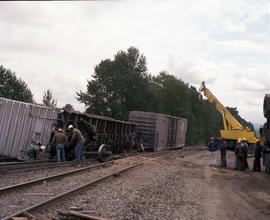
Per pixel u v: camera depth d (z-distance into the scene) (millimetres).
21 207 5605
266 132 14438
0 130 15594
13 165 10531
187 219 5934
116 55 50344
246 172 14367
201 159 19688
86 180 9008
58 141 12328
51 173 9906
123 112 48938
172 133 27531
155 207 6570
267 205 7648
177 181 10219
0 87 46438
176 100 50406
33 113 14453
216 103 28641
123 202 6668
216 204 7379
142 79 51031
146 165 13992
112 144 17969
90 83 48188
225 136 27797
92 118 15328
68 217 5090
